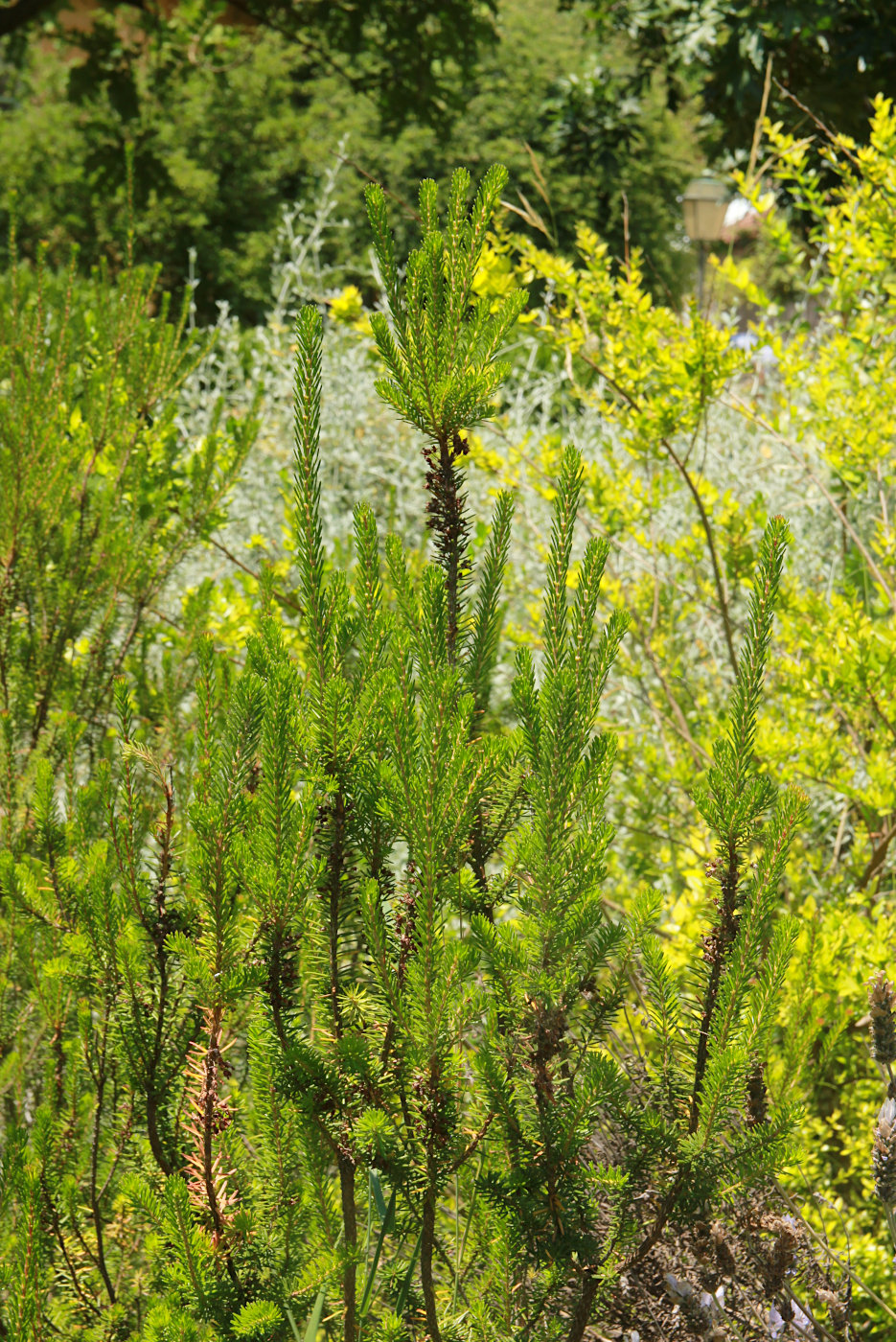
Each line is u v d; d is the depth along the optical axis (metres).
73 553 3.06
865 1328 2.23
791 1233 1.68
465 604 1.82
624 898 3.07
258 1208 1.61
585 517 3.85
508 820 1.66
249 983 1.46
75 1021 1.97
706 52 7.71
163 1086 1.74
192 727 2.73
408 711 1.48
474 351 1.59
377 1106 1.49
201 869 1.44
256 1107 1.61
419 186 1.60
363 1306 1.54
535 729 1.58
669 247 18.81
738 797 1.52
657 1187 1.58
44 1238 1.66
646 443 3.43
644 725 3.89
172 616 4.13
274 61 20.83
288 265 6.50
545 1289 1.59
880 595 3.77
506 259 3.13
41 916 1.83
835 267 3.47
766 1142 1.50
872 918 2.88
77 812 1.93
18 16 10.82
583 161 9.53
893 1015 1.69
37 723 2.86
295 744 1.47
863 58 6.93
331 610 1.56
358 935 1.56
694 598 3.85
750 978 1.54
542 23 22.19
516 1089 1.53
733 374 3.34
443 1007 1.43
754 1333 1.90
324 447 5.55
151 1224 1.74
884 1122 1.67
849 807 3.34
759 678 1.51
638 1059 1.99
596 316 3.45
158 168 12.31
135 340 3.41
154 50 12.20
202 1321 1.48
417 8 12.00
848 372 3.34
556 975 1.55
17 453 2.89
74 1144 1.84
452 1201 2.05
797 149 3.49
